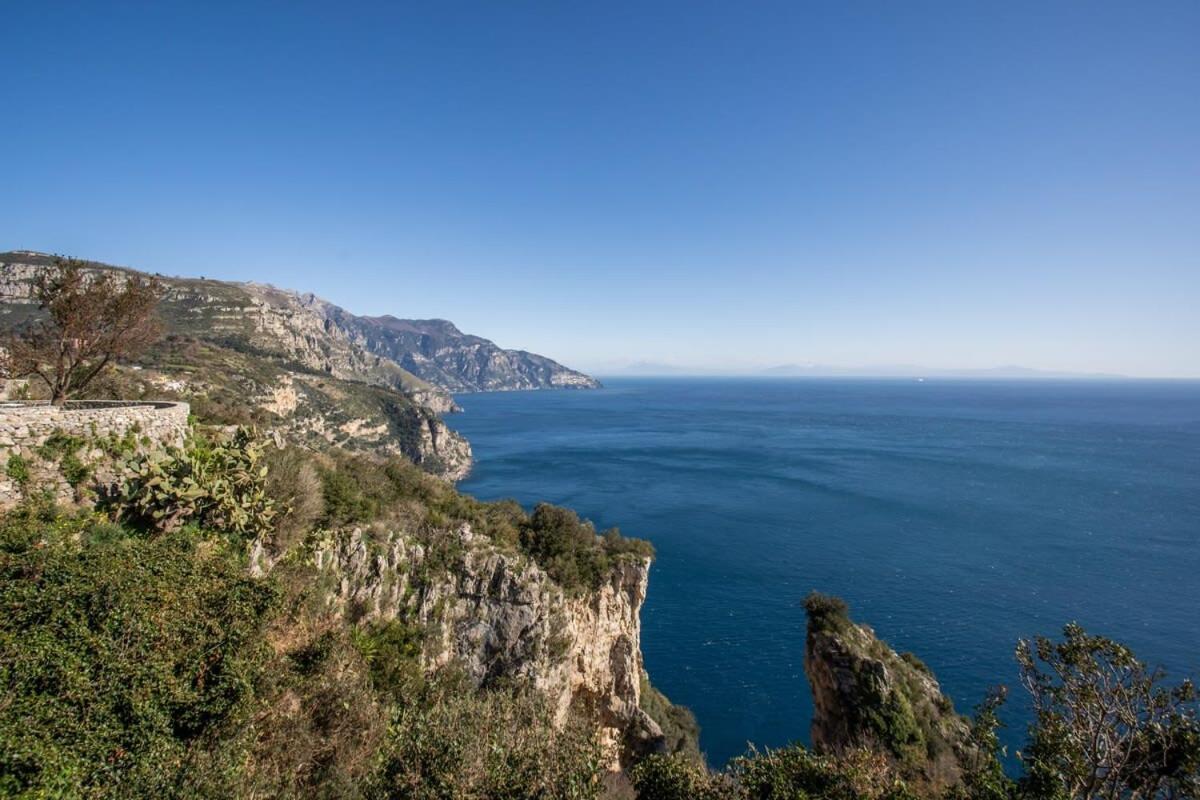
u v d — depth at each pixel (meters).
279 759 13.86
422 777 13.88
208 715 13.05
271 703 14.81
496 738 15.01
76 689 11.27
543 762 14.23
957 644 50.19
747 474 126.00
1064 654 14.77
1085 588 61.38
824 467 133.12
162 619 13.62
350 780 13.99
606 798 20.19
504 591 28.36
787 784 14.73
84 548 15.07
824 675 29.53
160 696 12.47
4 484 15.32
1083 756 13.92
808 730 42.22
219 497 19.41
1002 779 15.12
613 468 136.88
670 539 79.94
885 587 62.69
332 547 24.50
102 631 12.52
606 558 35.28
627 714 34.03
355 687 16.98
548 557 33.03
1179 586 61.62
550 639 28.88
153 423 20.72
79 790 10.43
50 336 22.84
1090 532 81.00
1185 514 90.31
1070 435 192.62
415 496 33.31
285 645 17.38
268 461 23.89
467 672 26.45
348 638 20.56
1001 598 59.22
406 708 18.88
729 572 68.12
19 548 13.59
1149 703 13.38
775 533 82.19
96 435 18.03
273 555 21.97
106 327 22.92
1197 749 12.29
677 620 57.28
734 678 48.22
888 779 16.05
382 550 25.83
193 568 16.05
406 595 26.34
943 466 133.00
